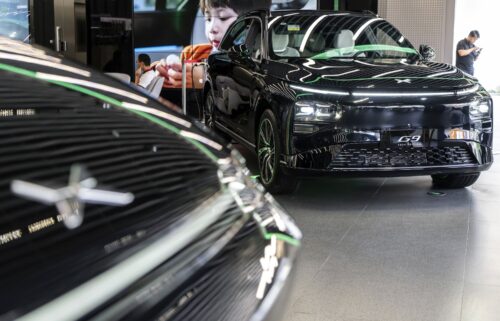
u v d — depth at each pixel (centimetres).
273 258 165
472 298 331
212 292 134
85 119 167
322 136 492
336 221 478
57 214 126
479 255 399
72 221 127
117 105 188
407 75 533
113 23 1037
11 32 945
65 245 121
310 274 365
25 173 130
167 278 129
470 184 583
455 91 511
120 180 149
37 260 114
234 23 735
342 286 347
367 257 396
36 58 189
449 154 515
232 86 642
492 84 1284
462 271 371
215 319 129
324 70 534
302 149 496
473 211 508
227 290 139
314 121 492
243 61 617
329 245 420
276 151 521
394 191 581
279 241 175
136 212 142
